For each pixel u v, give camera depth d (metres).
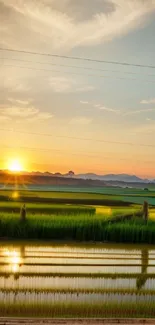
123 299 14.05
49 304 13.15
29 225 26.83
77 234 26.94
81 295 14.27
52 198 62.00
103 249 24.20
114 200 63.34
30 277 16.58
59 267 18.59
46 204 49.38
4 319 11.02
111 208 47.03
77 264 19.44
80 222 27.70
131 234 27.11
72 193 78.62
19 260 19.75
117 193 85.81
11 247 23.28
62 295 14.16
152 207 51.84
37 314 12.23
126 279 16.97
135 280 16.88
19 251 22.11
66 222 27.67
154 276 17.80
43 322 10.92
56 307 12.88
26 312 12.36
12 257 20.39
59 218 28.94
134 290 15.25
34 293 14.27
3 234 26.47
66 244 25.41
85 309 12.82
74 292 14.59
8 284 15.38
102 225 28.05
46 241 26.09
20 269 17.89
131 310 12.98
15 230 26.56
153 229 27.38
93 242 26.64
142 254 23.05
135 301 13.89
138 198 69.88
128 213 32.50
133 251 23.98
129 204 56.78
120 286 15.77
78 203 55.84
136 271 18.56
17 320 10.98
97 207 48.34
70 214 34.03
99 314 12.50
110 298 14.09
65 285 15.50
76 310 12.71
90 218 29.16
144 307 13.31
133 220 30.47
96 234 27.11
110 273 17.91
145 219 30.14
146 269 19.09
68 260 20.25
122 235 27.08
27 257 20.56
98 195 77.00
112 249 24.34
